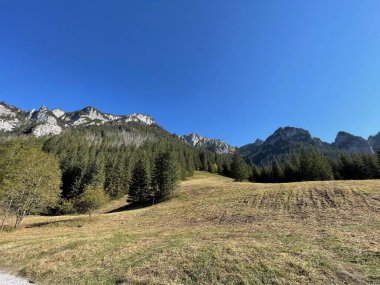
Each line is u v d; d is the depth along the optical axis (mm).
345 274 10492
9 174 33969
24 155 36875
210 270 12117
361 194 31891
